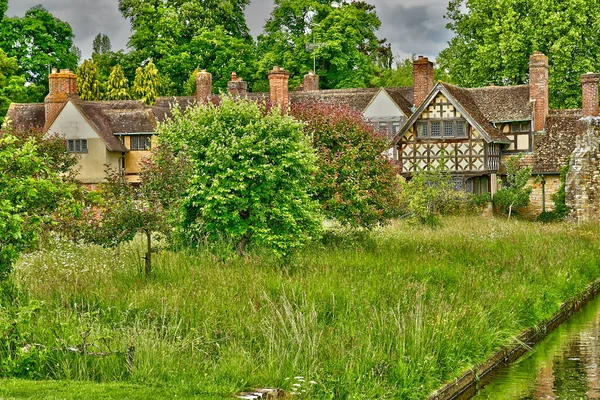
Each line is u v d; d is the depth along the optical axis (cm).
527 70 5847
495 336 1639
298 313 1467
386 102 5391
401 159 5053
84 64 6731
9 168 1420
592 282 2488
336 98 5619
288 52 6925
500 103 5231
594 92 5178
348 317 1568
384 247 2566
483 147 4894
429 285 1923
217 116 2230
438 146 4984
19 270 1819
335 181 2683
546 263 2403
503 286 2003
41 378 1233
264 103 2408
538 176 4991
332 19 6862
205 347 1367
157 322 1480
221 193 2145
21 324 1302
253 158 2189
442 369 1394
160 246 2164
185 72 7162
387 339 1407
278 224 2200
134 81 6750
